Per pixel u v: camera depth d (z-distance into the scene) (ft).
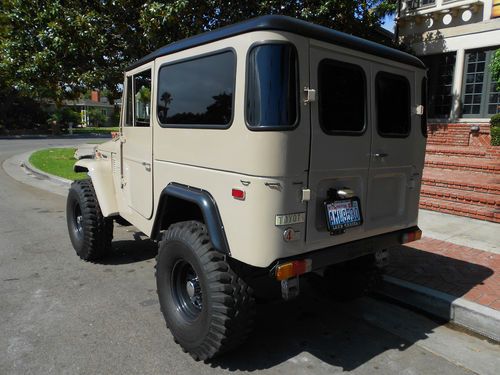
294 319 12.52
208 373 9.68
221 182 9.37
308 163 8.96
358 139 10.03
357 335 11.61
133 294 13.88
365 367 10.10
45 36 31.42
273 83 8.32
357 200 10.25
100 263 16.76
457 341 11.32
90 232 15.80
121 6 30.60
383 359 10.45
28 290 14.05
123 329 11.56
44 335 11.13
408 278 14.08
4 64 34.47
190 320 10.30
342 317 12.67
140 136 12.82
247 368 9.93
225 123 9.17
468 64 37.83
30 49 34.58
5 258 17.19
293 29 8.43
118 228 21.84
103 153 16.67
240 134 8.71
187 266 10.68
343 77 9.61
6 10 34.91
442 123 37.91
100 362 9.97
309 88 8.84
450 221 20.71
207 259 9.42
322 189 9.50
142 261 17.06
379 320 12.50
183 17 28.78
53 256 17.52
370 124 10.34
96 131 134.62
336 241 9.96
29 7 32.89
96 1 32.45
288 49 8.41
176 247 10.27
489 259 15.88
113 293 13.93
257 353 10.61
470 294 12.84
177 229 10.42
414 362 10.34
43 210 26.02
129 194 14.06
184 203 11.60
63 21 30.32
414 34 40.70
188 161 10.45
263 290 10.09
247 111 8.54
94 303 13.15
